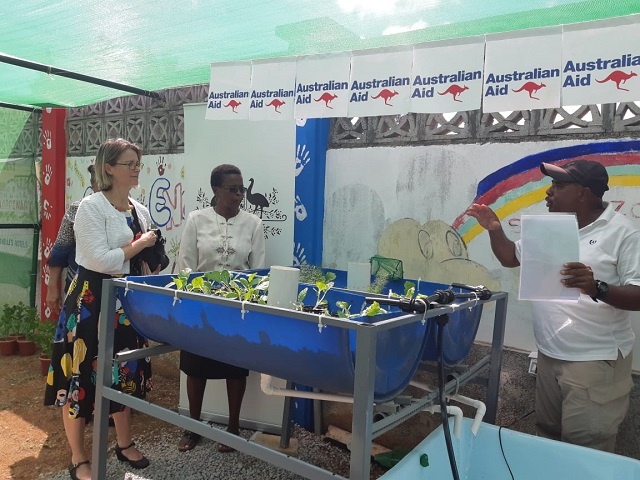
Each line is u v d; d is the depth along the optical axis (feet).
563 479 7.22
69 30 9.81
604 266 7.54
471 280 10.21
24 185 18.02
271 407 11.80
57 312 10.38
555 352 8.13
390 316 6.15
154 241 9.68
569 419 7.93
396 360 6.31
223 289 8.20
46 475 10.03
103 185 9.34
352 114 8.60
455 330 7.73
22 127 17.85
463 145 10.17
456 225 10.30
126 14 8.89
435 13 7.97
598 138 8.89
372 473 10.40
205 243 11.12
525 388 9.77
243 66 9.48
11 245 17.83
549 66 7.07
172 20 9.08
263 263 11.57
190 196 13.19
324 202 11.76
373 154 11.14
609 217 7.74
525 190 9.59
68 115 17.01
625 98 6.65
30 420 12.40
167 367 15.15
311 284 8.68
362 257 11.39
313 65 8.89
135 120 15.26
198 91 13.69
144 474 10.18
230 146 12.52
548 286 6.60
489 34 7.45
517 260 8.58
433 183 10.51
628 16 6.57
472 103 7.63
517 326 9.83
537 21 8.14
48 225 17.48
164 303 7.60
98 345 8.48
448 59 7.77
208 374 10.60
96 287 9.13
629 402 8.80
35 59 11.55
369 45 9.64
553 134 9.30
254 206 12.32
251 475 10.30
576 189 7.80
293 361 6.31
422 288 9.29
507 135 9.74
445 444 7.45
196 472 10.34
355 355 5.68
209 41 10.06
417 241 10.73
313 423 12.01
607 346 7.75
